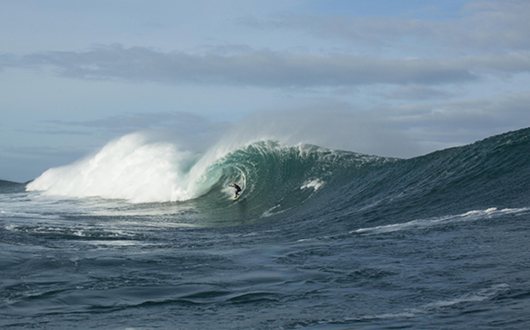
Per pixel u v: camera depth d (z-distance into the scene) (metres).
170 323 4.09
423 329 3.57
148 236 11.72
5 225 12.12
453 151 16.80
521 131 15.80
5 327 3.99
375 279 5.52
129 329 3.93
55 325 4.05
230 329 3.88
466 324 3.60
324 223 12.95
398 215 12.08
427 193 13.71
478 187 12.95
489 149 15.20
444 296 4.53
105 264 6.84
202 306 4.65
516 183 12.28
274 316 4.21
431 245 7.46
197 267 6.68
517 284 4.66
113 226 14.36
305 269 6.35
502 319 3.64
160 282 5.71
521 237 7.20
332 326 3.82
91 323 4.11
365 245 8.11
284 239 10.49
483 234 7.86
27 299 4.93
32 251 7.93
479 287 4.70
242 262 7.08
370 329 3.67
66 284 5.58
